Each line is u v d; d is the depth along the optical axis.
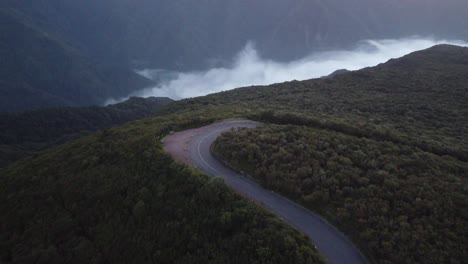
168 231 29.80
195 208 30.34
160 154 40.41
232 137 43.84
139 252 29.86
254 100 80.94
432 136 49.25
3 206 42.00
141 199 34.41
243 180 35.50
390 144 41.47
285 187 32.41
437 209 27.66
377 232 25.98
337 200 30.03
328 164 34.72
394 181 31.48
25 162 57.91
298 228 27.78
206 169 38.12
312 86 93.44
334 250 25.66
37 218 38.41
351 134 47.59
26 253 34.72
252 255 24.48
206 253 26.27
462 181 32.88
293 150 37.91
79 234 34.97
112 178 39.47
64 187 41.28
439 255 23.59
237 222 27.56
